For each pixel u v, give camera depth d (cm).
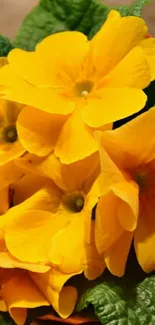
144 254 22
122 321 21
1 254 23
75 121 23
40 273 23
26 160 23
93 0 28
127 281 23
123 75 23
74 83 24
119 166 22
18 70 23
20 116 23
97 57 24
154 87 25
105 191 21
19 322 23
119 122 24
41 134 23
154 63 23
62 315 22
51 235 23
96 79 24
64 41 24
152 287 22
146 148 22
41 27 28
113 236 21
